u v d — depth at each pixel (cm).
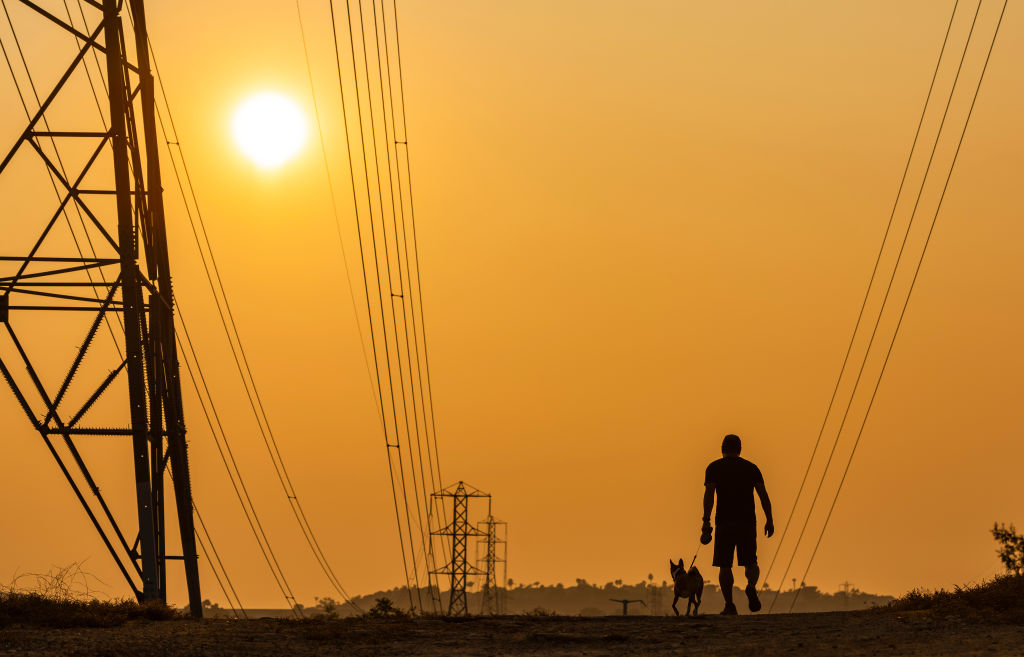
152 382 8850
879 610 4762
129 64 8775
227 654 3559
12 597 4775
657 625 4541
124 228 8181
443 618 4925
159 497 8800
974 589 4675
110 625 4522
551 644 3916
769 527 5228
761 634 4003
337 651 3697
